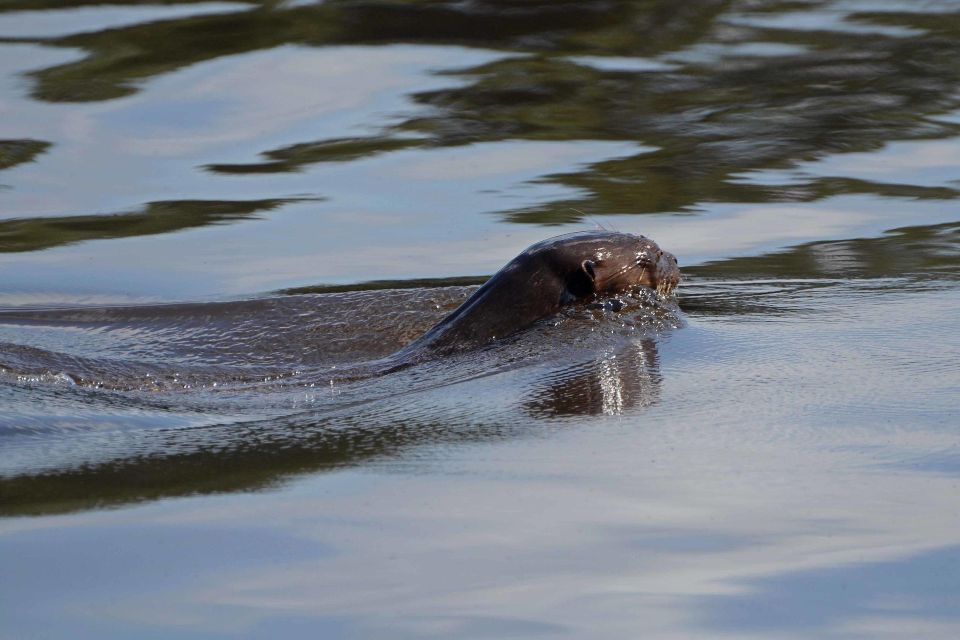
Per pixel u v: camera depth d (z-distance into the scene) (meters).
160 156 37.09
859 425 18.47
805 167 36.28
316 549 14.49
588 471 16.88
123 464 17.62
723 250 30.22
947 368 21.19
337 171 36.09
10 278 29.44
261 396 21.56
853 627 12.57
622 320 24.42
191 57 45.25
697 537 14.68
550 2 52.53
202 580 13.74
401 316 26.42
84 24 48.41
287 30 48.25
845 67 45.12
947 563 13.84
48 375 22.39
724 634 12.52
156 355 25.25
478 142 38.28
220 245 31.45
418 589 13.50
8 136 38.22
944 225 31.66
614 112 41.00
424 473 16.95
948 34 48.56
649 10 52.22
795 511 15.36
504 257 30.00
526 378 21.59
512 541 14.64
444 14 51.00
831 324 24.44
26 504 16.05
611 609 13.02
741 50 47.38
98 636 12.58
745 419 18.89
